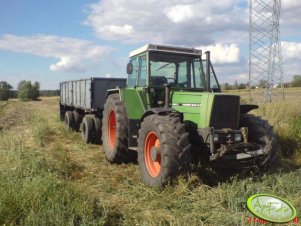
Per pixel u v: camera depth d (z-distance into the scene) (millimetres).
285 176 6449
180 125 6246
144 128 6781
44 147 10117
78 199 5145
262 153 6426
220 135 6273
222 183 6180
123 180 6930
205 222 4914
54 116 20469
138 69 8172
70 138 12016
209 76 7410
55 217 4531
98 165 8195
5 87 74188
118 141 7965
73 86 14125
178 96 7168
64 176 7102
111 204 5586
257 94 23609
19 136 11203
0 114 25891
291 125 10250
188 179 6121
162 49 7695
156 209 5426
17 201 4723
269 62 22172
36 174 6461
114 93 9070
